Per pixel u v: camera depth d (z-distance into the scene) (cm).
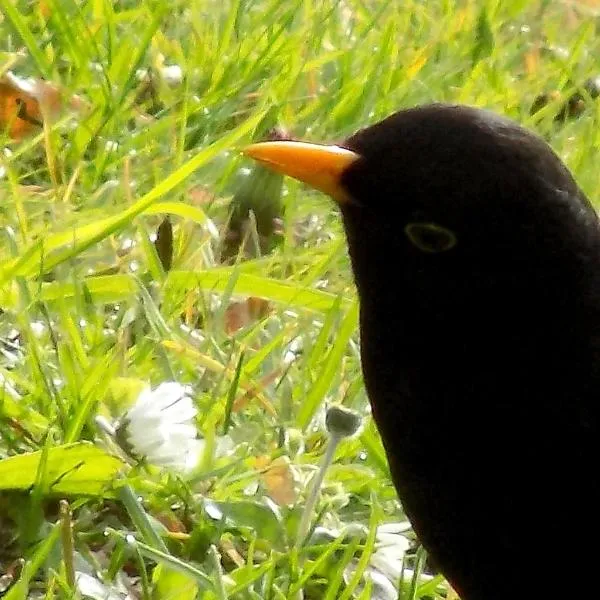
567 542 138
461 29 188
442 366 137
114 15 162
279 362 149
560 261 136
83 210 153
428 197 136
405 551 145
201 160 150
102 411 145
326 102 163
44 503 143
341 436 143
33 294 148
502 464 137
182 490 144
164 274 150
